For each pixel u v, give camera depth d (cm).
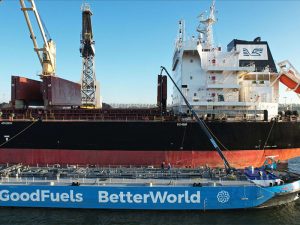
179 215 1806
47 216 1795
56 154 2812
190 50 3162
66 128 2783
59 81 3316
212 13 3469
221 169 2192
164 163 2731
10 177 2023
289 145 2970
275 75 3381
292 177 2077
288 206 1953
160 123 2739
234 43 3625
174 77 4022
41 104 3644
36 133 2802
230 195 1823
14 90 3114
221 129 2756
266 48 3619
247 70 3092
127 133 2766
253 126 2795
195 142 2758
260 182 1928
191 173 2072
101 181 1944
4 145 2823
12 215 1806
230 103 3022
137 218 1770
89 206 1845
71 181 1945
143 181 1950
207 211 1841
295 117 3088
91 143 2789
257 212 1852
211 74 3197
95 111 3088
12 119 2862
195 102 3042
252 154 2844
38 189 1853
